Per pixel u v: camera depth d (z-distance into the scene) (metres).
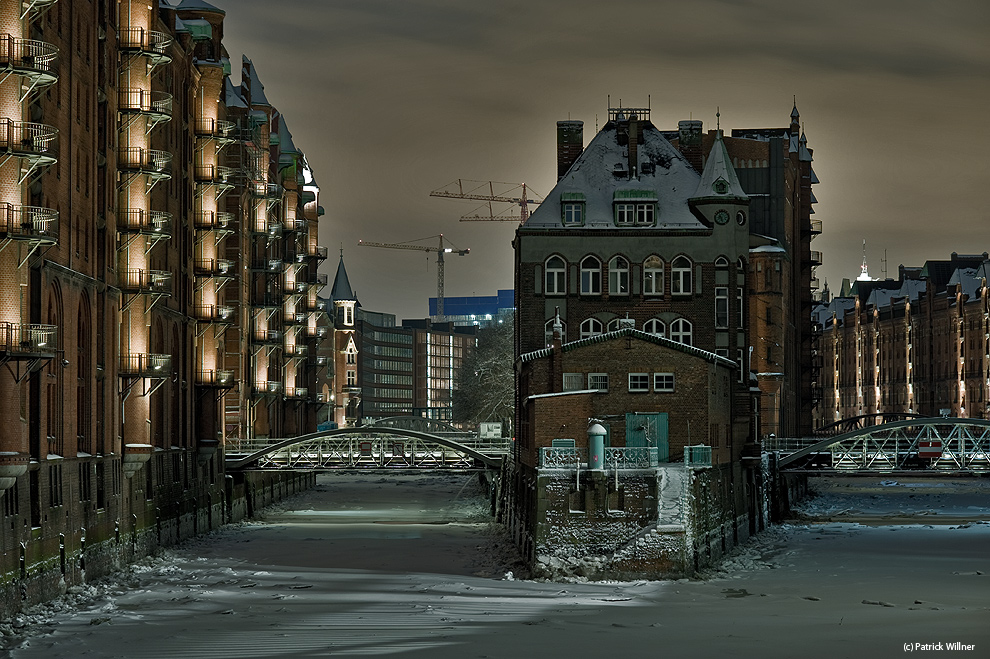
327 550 80.69
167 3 87.06
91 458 65.31
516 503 81.94
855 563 74.00
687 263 90.81
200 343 93.75
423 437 100.56
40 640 49.78
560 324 81.50
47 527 57.91
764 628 52.88
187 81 91.31
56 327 56.16
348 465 101.44
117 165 74.31
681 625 53.38
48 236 54.12
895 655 47.69
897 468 101.94
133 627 52.78
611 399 73.56
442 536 89.06
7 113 54.19
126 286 73.81
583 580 64.44
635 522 65.06
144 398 73.69
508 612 56.28
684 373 73.56
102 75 70.19
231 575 68.62
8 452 52.19
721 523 75.88
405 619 54.53
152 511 77.25
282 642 49.47
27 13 55.16
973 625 53.91
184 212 90.56
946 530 93.50
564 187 93.00
